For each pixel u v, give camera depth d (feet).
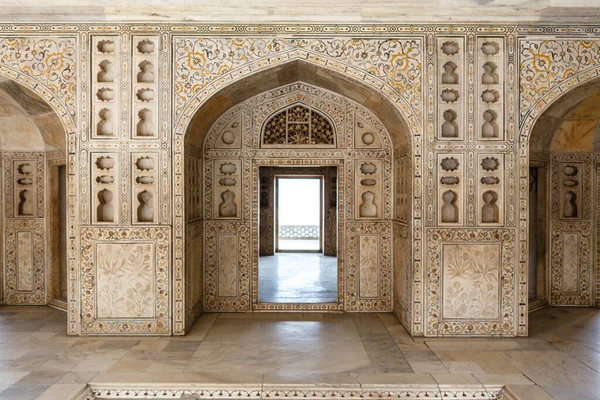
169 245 13.70
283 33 13.58
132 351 12.53
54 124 16.05
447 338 13.70
